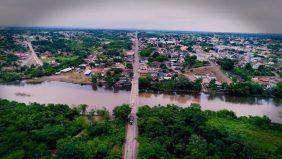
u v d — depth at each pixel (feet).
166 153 582.35
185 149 594.24
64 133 651.25
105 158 554.87
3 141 598.75
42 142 609.42
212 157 573.74
